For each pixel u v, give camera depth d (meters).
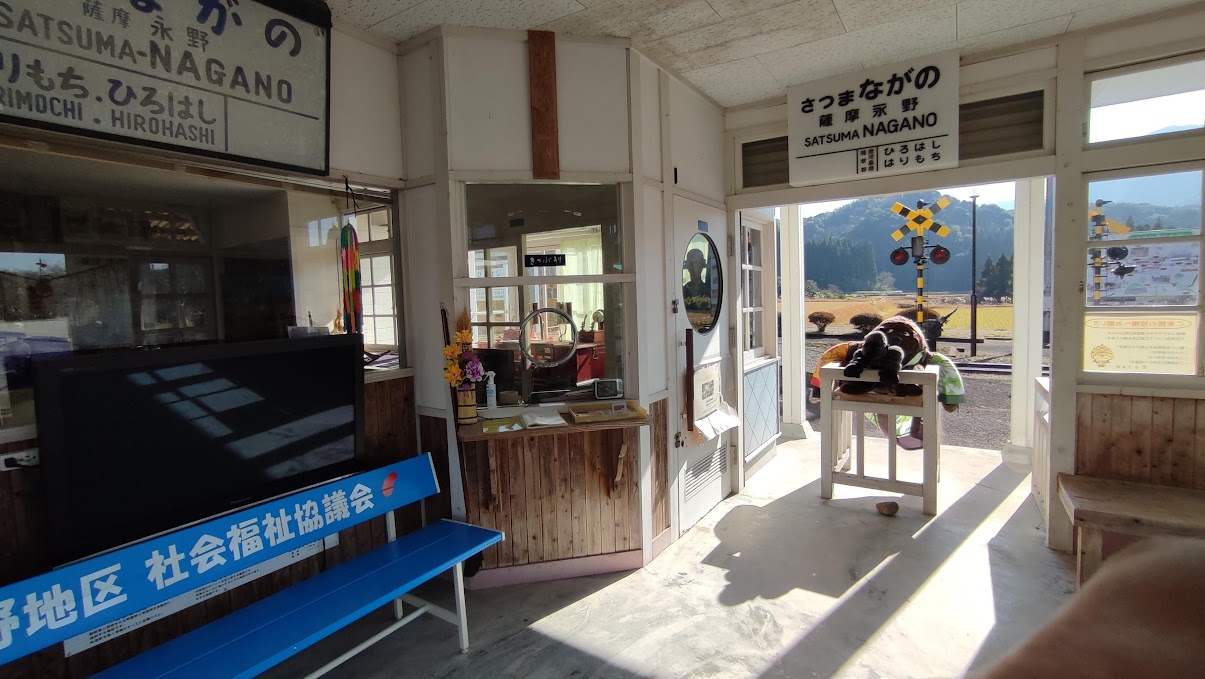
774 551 3.21
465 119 2.75
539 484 2.90
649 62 3.12
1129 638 0.47
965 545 3.20
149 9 1.91
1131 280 2.94
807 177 3.63
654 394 3.18
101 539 1.77
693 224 3.57
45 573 1.63
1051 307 3.09
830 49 3.13
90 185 2.02
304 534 2.19
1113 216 2.96
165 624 2.10
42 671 1.83
